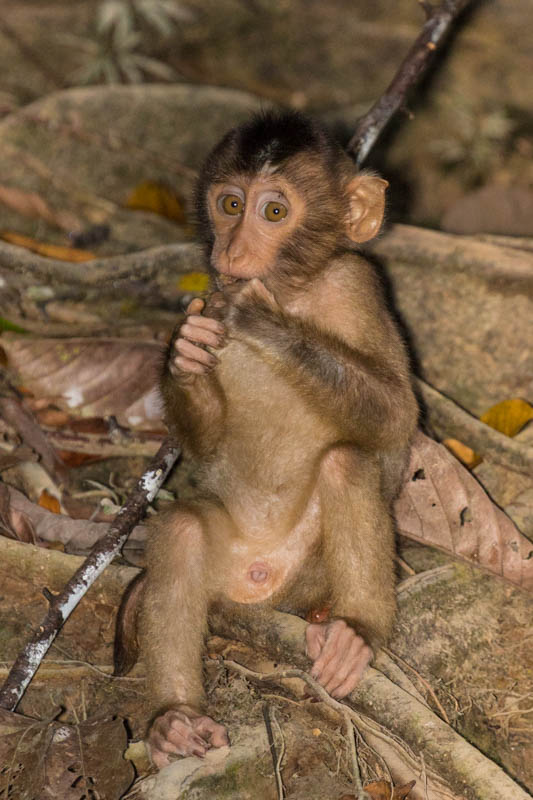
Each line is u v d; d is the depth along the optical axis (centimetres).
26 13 1900
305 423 710
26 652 639
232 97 1573
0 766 593
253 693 687
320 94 1839
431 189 1639
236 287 699
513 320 1055
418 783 619
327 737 659
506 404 962
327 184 714
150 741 632
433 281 1095
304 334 676
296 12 1955
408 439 712
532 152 1695
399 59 1898
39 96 1731
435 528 790
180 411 709
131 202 1363
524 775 668
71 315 1104
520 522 850
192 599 668
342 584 683
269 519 718
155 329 1070
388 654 708
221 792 612
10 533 801
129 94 1539
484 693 718
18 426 920
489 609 774
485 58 1842
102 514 855
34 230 1336
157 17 1841
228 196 710
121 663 689
